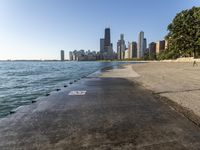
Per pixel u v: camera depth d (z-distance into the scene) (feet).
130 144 13.47
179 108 23.56
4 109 41.16
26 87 77.56
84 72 172.04
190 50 233.14
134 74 85.61
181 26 230.48
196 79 57.72
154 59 606.14
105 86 46.19
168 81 53.67
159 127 16.88
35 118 20.29
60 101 29.22
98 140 14.25
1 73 179.63
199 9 225.15
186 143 13.55
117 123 18.17
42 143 13.92
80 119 19.67
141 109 23.48
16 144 13.84
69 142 13.99
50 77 124.57
